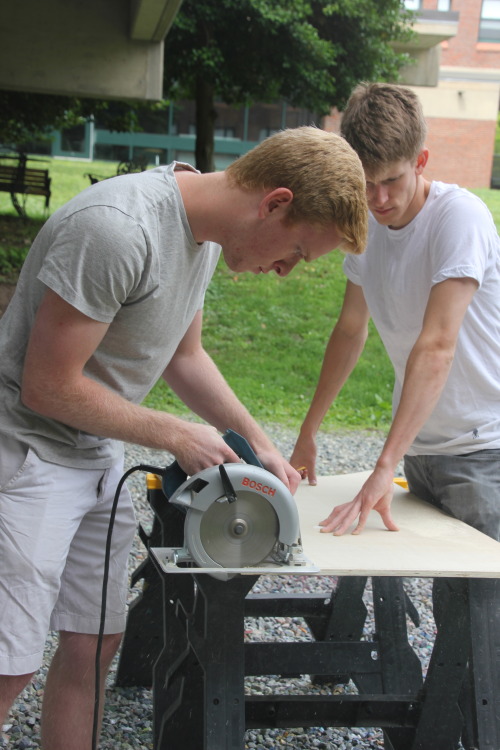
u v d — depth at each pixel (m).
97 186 1.68
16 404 1.76
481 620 1.92
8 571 1.74
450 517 2.20
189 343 2.12
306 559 1.73
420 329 2.34
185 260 1.73
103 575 1.94
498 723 1.90
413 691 2.44
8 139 15.42
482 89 20.41
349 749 2.49
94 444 1.87
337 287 11.07
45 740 2.04
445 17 13.62
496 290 2.25
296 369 8.33
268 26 11.30
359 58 12.54
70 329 1.61
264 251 1.70
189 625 1.82
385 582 2.46
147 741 2.43
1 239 11.27
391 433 2.09
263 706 2.07
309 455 2.52
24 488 1.76
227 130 22.53
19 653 1.74
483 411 2.28
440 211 2.21
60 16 8.49
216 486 1.65
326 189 1.59
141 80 8.76
